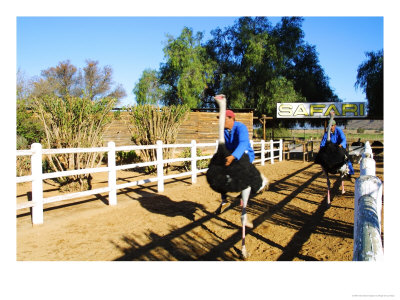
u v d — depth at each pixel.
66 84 33.00
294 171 13.95
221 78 33.91
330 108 23.06
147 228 5.77
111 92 36.31
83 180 8.70
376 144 19.33
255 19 31.77
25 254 4.58
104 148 7.04
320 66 32.81
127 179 11.18
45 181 10.63
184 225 5.95
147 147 8.38
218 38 34.69
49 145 8.23
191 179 11.30
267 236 5.39
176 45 31.59
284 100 27.33
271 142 17.70
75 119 8.48
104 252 4.70
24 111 11.79
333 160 6.97
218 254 4.67
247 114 22.52
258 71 28.83
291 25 31.02
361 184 2.96
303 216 6.57
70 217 6.27
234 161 4.18
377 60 27.30
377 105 27.17
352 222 6.11
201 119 21.08
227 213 6.80
